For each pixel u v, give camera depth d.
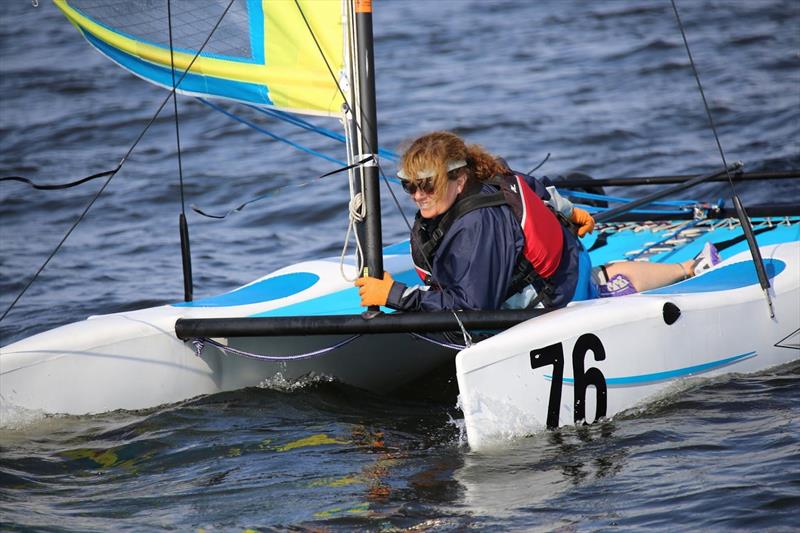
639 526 10.41
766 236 19.06
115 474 12.69
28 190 29.83
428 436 13.84
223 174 31.05
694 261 16.48
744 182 26.81
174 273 22.98
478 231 12.65
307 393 15.57
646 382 13.84
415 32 47.94
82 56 46.03
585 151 31.17
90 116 37.66
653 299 14.04
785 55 39.47
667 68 39.38
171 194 29.36
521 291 13.52
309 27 13.92
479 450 12.45
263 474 12.50
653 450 12.34
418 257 13.46
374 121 13.26
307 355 14.84
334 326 13.27
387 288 13.05
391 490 11.76
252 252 24.41
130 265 23.62
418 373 17.00
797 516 10.33
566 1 51.31
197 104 39.06
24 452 13.25
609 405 13.48
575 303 13.72
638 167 29.41
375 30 48.66
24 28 51.34
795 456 11.73
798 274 15.94
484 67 41.84
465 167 12.83
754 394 14.18
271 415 14.66
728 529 10.20
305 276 17.05
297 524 10.96
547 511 10.91
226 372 15.34
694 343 14.38
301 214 27.14
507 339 12.55
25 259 24.09
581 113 34.94
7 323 19.92
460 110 36.12
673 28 44.81
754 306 15.20
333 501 11.54
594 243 20.25
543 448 12.63
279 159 32.47
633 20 46.78
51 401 13.99
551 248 13.26
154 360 14.66
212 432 13.98
